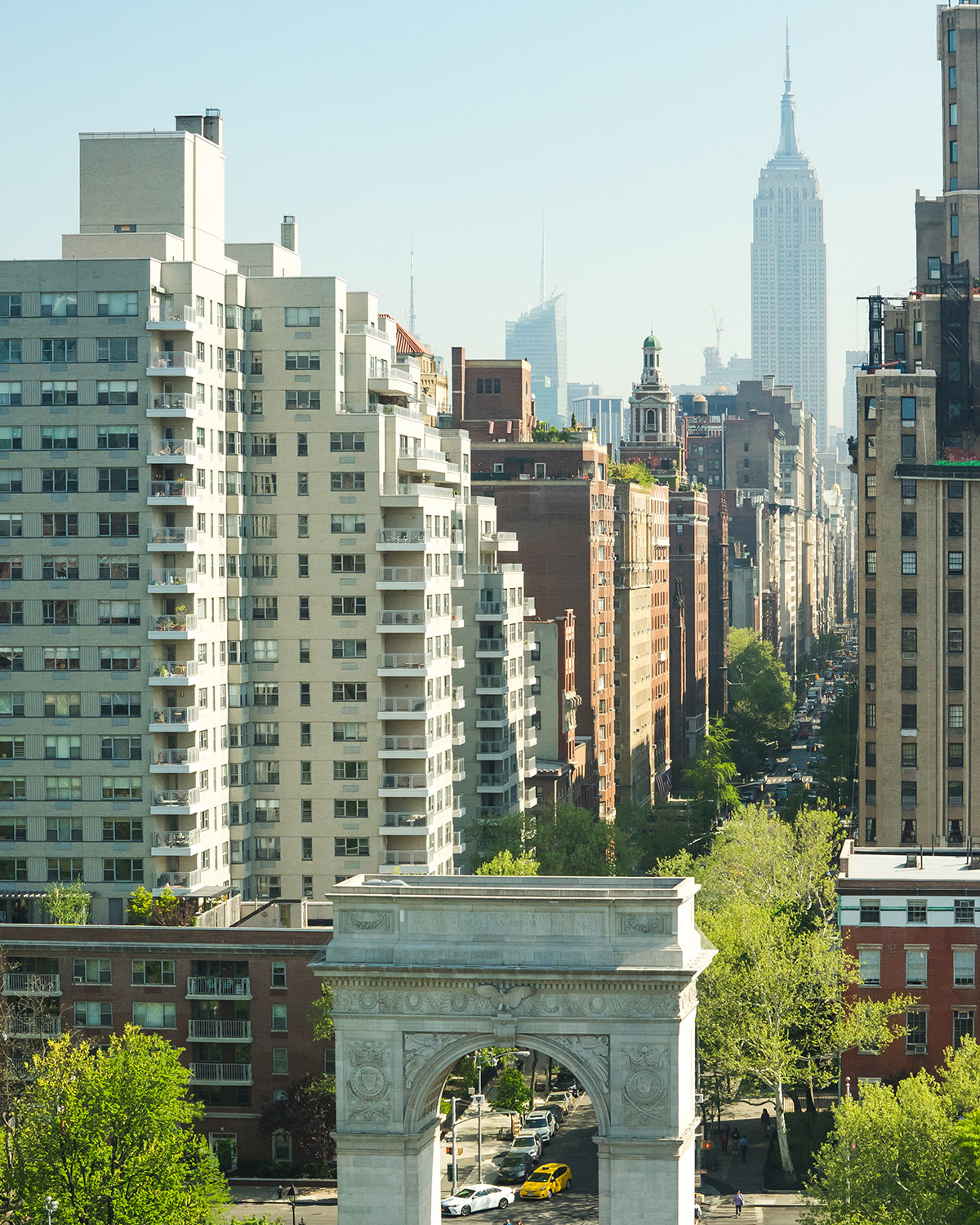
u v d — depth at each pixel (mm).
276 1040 114188
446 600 150750
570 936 74750
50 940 115812
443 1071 76250
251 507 142375
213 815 136625
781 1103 115250
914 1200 85375
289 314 141375
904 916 117938
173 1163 85625
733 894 143250
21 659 133500
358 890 76062
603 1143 73562
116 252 138875
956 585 179875
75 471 133000
